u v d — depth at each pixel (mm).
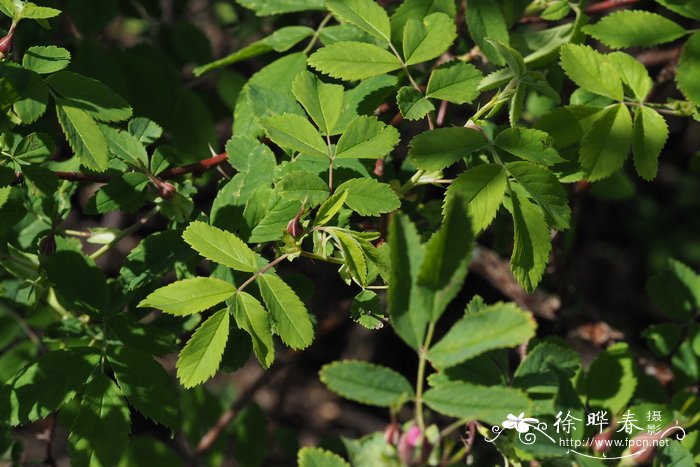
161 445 1201
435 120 1098
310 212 1018
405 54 1028
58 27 1144
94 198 1038
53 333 1070
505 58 1012
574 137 1028
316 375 2023
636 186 2258
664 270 1135
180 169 1059
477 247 1267
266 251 1053
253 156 1030
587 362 1223
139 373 1015
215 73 1192
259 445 1229
